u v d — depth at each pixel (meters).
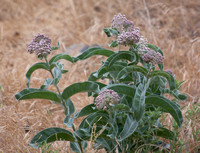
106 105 1.53
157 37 2.70
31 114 2.14
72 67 2.62
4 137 1.93
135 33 1.57
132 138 1.66
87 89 1.57
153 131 1.66
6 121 2.03
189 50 2.62
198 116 1.93
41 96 1.57
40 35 1.60
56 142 1.87
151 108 1.71
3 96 2.28
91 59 2.78
